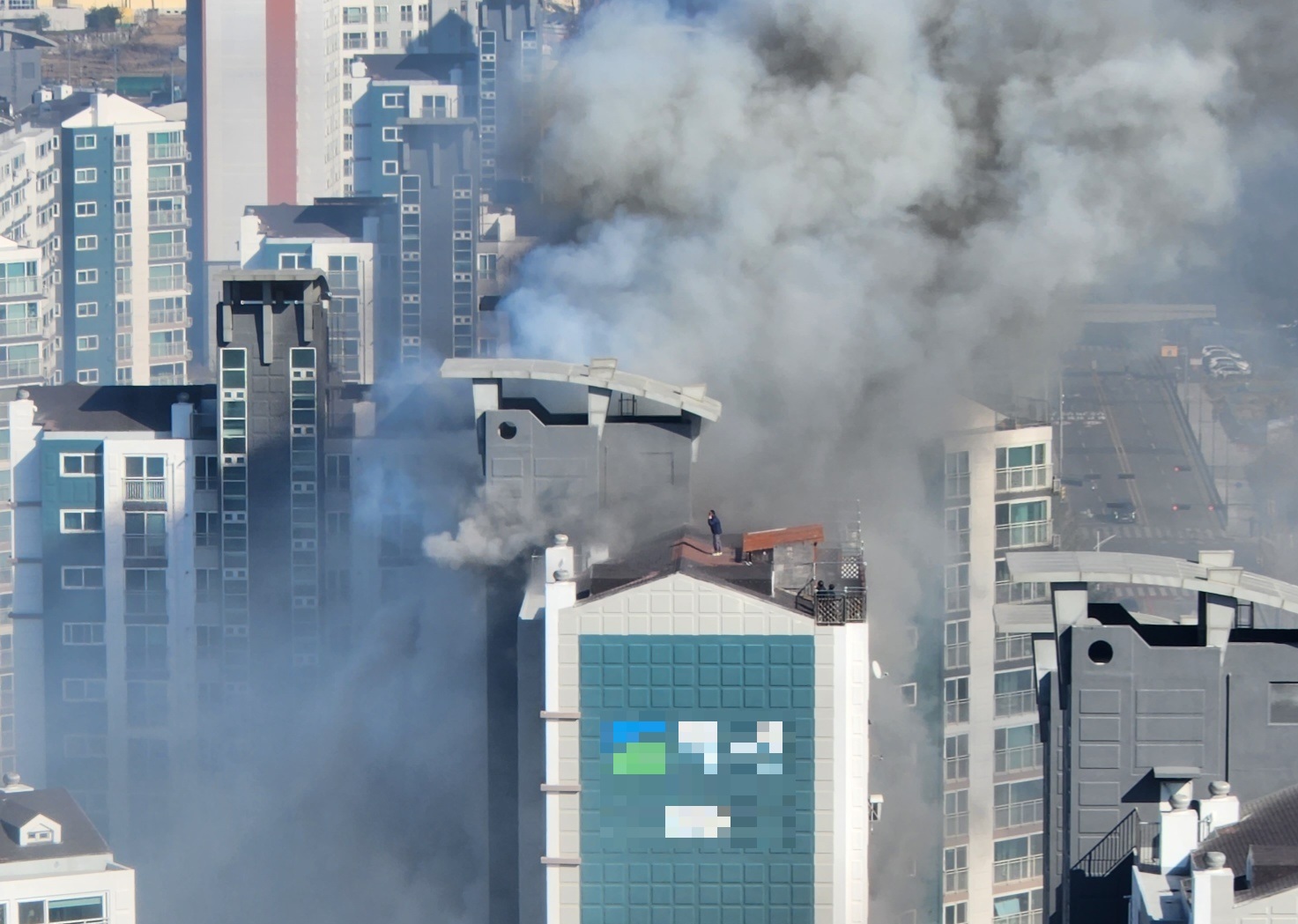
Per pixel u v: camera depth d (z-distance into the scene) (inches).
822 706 7657.5
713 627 7637.8
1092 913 7377.0
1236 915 6343.5
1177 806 6889.8
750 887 7716.5
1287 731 7317.9
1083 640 7372.1
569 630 7657.5
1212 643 7377.0
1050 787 7549.2
